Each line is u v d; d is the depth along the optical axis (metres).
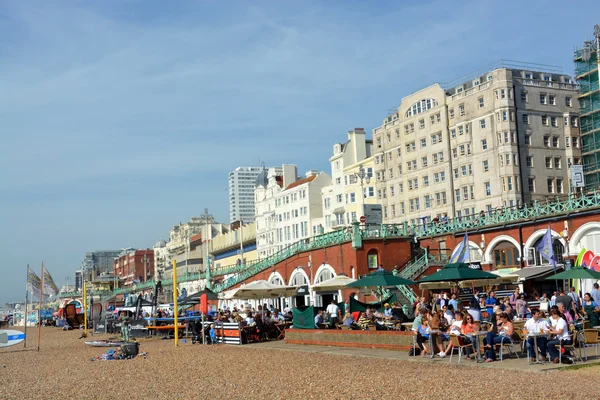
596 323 27.19
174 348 39.75
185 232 176.38
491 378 19.45
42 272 45.62
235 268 109.56
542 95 80.00
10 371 31.11
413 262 57.53
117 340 49.69
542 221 49.28
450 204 82.56
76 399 20.94
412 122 89.56
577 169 59.53
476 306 30.31
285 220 114.12
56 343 52.59
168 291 137.00
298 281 68.62
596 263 42.03
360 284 35.16
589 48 84.88
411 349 26.86
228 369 26.61
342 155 100.69
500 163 76.06
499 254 54.06
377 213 65.38
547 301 32.12
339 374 22.86
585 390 16.64
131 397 20.69
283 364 27.19
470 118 80.50
